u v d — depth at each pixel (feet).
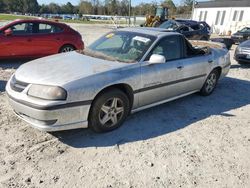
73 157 11.98
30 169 11.00
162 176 11.15
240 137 15.05
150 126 15.37
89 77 12.78
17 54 29.22
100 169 11.29
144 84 15.05
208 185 10.87
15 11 328.08
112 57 15.43
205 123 16.44
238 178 11.48
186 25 48.80
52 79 12.42
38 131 13.91
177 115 17.28
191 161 12.34
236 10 117.50
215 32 126.00
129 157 12.25
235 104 20.35
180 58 17.58
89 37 65.77
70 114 12.33
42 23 30.42
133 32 17.29
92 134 13.97
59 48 31.50
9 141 12.84
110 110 13.94
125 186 10.41
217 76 22.09
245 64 37.14
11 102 13.05
